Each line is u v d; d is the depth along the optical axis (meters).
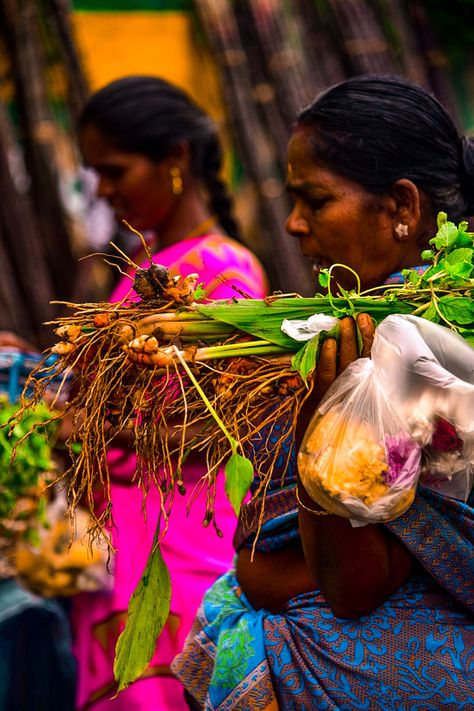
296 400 1.65
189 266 2.96
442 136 1.95
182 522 2.78
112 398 1.69
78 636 2.98
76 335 1.67
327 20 4.76
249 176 4.56
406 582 1.79
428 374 1.59
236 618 1.94
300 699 1.80
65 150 4.43
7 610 3.33
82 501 2.84
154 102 3.14
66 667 3.46
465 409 1.59
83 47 4.55
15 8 4.31
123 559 2.80
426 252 1.72
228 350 1.64
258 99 4.60
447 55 5.05
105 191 3.20
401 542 1.75
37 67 4.34
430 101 1.97
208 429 1.67
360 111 1.92
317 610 1.83
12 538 2.95
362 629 1.78
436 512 1.71
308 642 1.81
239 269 2.98
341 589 1.73
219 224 3.37
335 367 1.62
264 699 1.82
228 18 4.60
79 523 3.04
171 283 1.69
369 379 1.60
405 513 1.70
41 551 2.97
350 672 1.77
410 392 1.60
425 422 1.59
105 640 2.88
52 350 1.67
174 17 4.66
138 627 1.73
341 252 1.95
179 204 3.19
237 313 1.65
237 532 2.01
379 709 1.77
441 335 1.62
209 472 1.63
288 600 1.88
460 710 1.74
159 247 3.24
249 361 1.65
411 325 1.61
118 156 3.13
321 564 1.73
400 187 1.91
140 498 2.79
